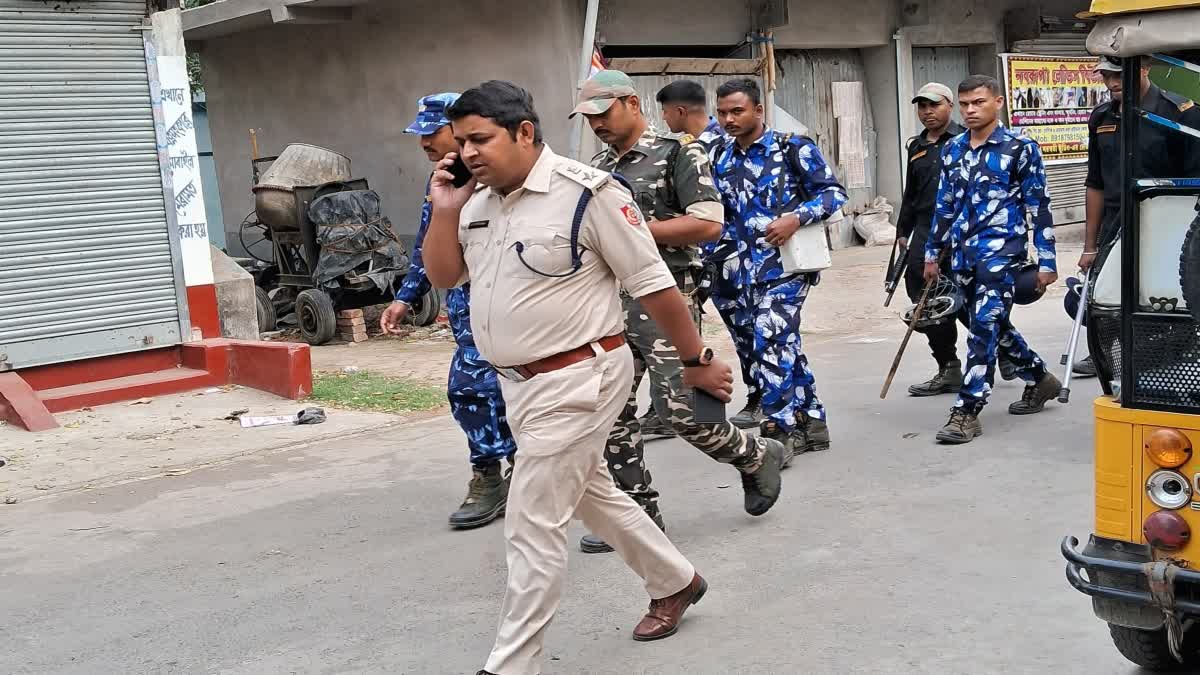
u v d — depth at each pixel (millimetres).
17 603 4984
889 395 8078
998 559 4754
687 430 4879
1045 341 9734
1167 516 3225
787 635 4129
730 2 13992
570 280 3590
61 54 8867
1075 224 19250
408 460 7023
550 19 12422
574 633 4285
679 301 3729
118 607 4863
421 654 4199
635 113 4938
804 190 6441
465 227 3771
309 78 15281
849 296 12828
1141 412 3273
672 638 4180
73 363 9086
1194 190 3166
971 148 6664
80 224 9031
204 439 7809
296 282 12781
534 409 3613
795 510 5562
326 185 12453
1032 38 17734
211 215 21906
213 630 4547
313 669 4125
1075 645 3930
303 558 5348
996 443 6566
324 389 9211
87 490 6746
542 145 3660
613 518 4031
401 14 13891
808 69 15836
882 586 4535
